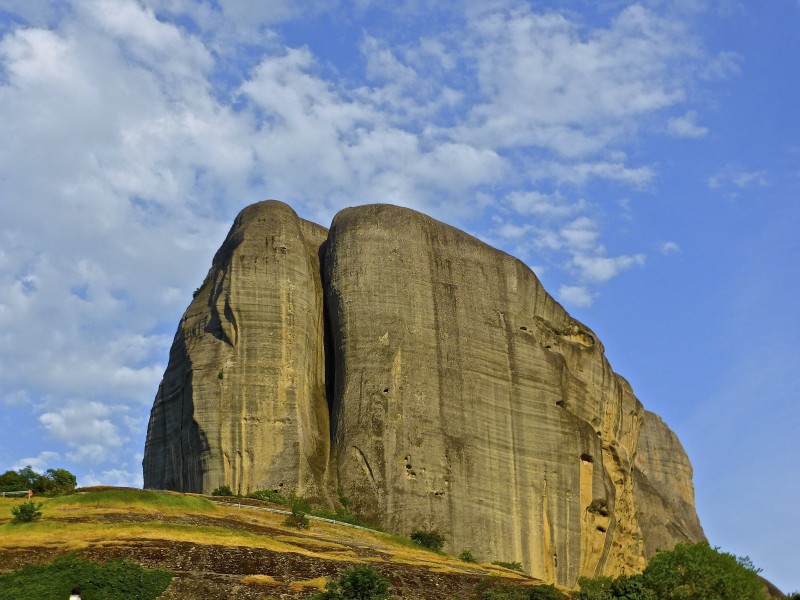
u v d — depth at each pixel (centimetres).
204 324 9556
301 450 9094
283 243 9706
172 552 6588
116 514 7425
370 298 9681
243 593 6091
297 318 9531
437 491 9162
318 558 6888
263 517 8062
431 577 6900
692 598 6206
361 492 9069
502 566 8806
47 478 8744
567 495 9712
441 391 9525
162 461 9631
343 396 9462
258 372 9244
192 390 9250
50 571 6094
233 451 9038
